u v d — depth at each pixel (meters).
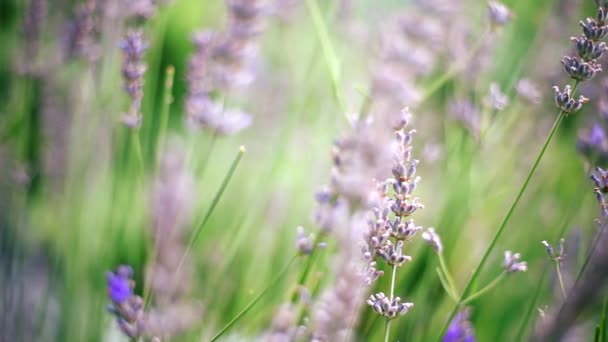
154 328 0.60
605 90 0.64
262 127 0.80
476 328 0.69
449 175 0.72
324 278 0.64
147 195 0.66
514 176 0.75
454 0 0.59
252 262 0.72
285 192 0.74
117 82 0.73
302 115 0.82
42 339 0.68
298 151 0.80
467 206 0.70
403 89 0.54
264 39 0.86
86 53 0.72
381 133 0.54
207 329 0.66
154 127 0.82
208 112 0.67
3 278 0.70
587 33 0.55
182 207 0.66
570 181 0.76
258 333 0.67
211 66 0.67
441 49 0.71
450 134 0.77
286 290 0.67
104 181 0.73
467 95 0.74
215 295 0.69
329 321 0.56
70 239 0.70
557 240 0.66
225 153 0.79
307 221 0.75
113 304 0.58
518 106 0.74
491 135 0.74
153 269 0.63
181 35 0.98
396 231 0.56
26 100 0.75
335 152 0.57
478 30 0.77
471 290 0.60
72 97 0.73
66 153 0.73
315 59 0.77
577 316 0.49
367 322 0.64
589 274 0.48
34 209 0.75
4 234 0.71
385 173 0.56
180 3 0.99
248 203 0.74
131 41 0.64
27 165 0.73
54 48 0.75
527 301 0.70
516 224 0.73
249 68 0.71
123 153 0.74
